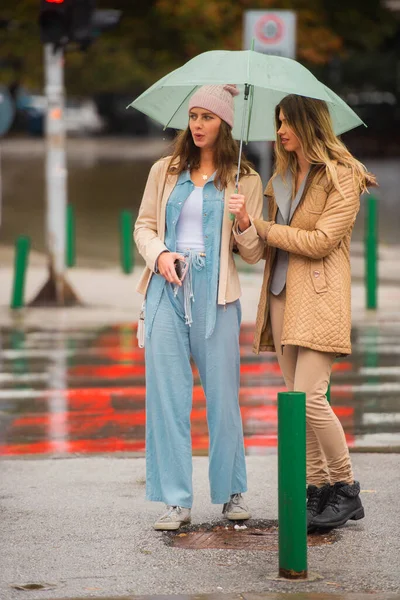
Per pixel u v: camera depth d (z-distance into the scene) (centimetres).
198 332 1402
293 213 1378
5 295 3753
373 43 8831
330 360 1377
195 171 1412
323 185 1362
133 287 3919
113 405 2212
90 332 3123
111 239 5503
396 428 2030
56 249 3500
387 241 5359
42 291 3522
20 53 7056
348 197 1352
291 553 1216
